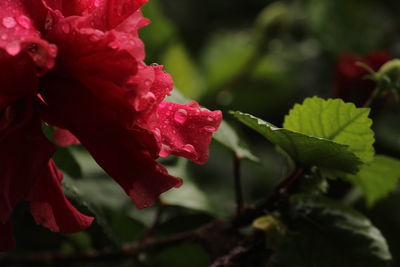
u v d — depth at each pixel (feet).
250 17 3.56
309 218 1.97
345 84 2.27
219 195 2.54
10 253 2.22
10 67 1.62
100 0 1.70
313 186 1.92
